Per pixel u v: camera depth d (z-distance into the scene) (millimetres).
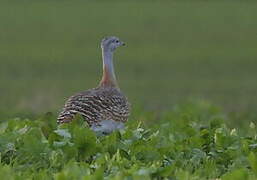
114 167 24422
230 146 27484
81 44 85000
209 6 110562
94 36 90312
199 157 26547
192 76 68250
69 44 84750
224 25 97562
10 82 63906
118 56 77062
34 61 74688
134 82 64750
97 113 31828
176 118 38219
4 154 26219
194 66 73375
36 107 52812
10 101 55562
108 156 25609
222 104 56094
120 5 110688
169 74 68938
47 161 25766
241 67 73188
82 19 100938
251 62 75688
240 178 22484
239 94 60406
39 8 107688
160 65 73250
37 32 91938
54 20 100188
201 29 94938
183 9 108062
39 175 23672
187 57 77688
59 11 106188
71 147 26078
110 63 35031
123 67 71625
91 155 26297
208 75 68875
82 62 74688
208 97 59062
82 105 31719
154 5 110438
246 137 28953
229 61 76000
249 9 107938
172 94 60219
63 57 77062
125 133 27734
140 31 93188
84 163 24531
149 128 32438
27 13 104062
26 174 24078
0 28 93625
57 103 54906
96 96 32188
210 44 85625
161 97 58906
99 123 31766
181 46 84188
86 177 22234
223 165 26359
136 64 73375
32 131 27516
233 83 65125
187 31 93688
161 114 47344
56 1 113438
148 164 25078
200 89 62406
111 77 34594
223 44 85812
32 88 61438
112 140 26906
